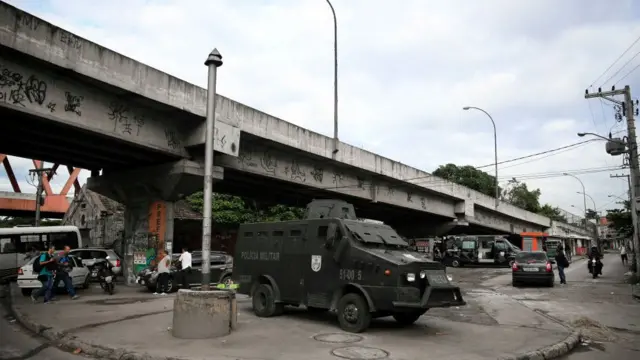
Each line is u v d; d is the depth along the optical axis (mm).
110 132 16141
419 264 9305
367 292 9430
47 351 8219
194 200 33906
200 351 7562
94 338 8648
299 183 25156
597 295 17875
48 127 15867
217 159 20500
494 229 55031
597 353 8508
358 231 10328
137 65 16078
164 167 19938
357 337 8922
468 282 24156
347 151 27125
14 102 13344
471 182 64875
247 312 12523
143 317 11297
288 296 11234
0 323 11500
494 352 7758
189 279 18703
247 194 29703
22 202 48781
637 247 23078
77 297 16359
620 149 24422
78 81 15000
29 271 17484
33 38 13078
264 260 12102
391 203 33781
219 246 35312
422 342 8555
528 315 12359
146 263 21609
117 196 23547
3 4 12383
